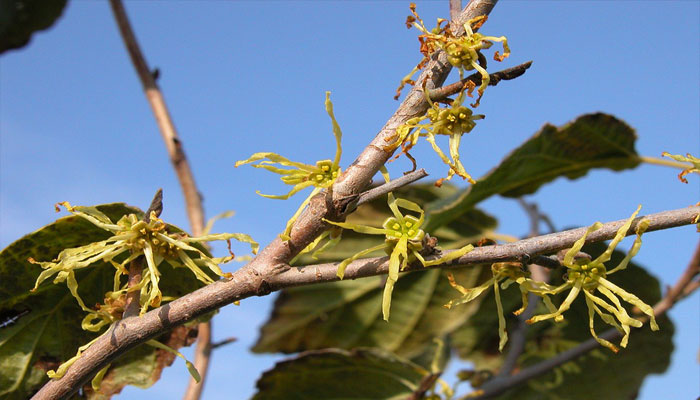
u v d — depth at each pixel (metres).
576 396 0.57
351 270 0.28
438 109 0.29
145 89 0.44
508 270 0.29
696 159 0.30
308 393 0.50
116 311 0.29
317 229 0.28
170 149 0.43
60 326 0.34
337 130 0.29
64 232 0.32
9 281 0.33
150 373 0.35
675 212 0.28
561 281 0.50
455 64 0.29
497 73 0.29
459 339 0.59
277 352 0.61
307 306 0.60
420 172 0.28
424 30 0.29
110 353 0.28
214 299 0.28
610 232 0.28
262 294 0.28
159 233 0.29
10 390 0.34
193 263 0.29
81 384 0.28
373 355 0.45
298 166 0.29
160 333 0.28
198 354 0.40
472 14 0.29
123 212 0.31
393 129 0.29
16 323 0.33
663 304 0.44
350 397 0.50
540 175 0.49
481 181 0.45
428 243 0.28
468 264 0.28
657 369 0.55
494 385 0.47
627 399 0.56
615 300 0.28
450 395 0.47
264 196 0.29
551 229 0.53
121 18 0.44
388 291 0.28
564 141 0.45
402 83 0.30
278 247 0.28
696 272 0.43
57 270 0.29
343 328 0.60
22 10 0.40
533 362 0.58
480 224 0.55
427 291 0.57
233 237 0.29
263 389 0.49
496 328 0.58
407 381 0.48
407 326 0.59
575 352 0.47
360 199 0.28
